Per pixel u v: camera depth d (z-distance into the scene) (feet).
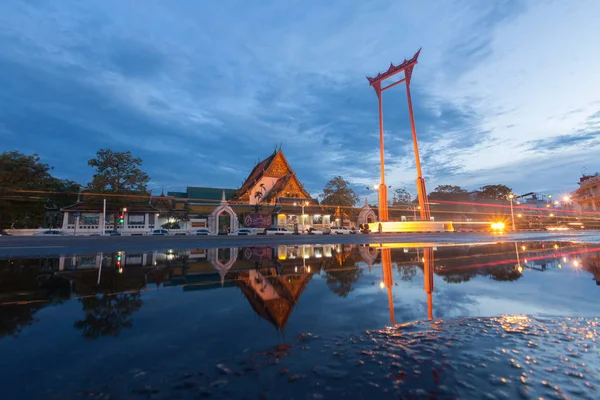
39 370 5.36
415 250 32.12
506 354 6.29
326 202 205.36
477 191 294.66
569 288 12.53
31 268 19.57
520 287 12.73
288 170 212.64
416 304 10.21
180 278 15.38
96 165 139.44
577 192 233.76
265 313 9.10
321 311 9.38
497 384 5.08
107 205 137.59
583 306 9.89
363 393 4.75
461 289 12.43
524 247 34.65
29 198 135.74
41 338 6.93
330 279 14.90
